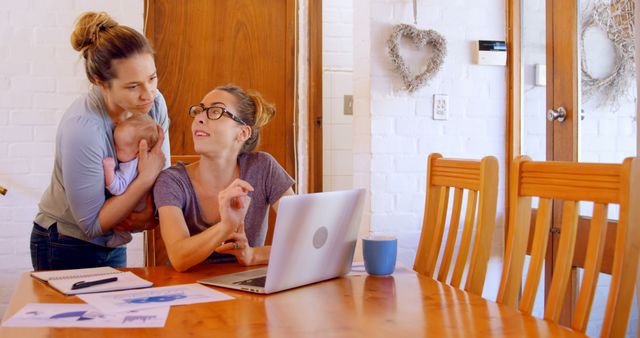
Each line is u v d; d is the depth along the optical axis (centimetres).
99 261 193
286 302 130
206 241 157
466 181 180
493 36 320
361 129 317
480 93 319
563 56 278
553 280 143
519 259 156
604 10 257
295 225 136
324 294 138
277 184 191
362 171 317
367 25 306
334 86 378
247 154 193
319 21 364
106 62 166
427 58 311
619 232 127
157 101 197
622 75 248
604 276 256
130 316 117
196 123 175
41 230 192
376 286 146
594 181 136
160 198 172
